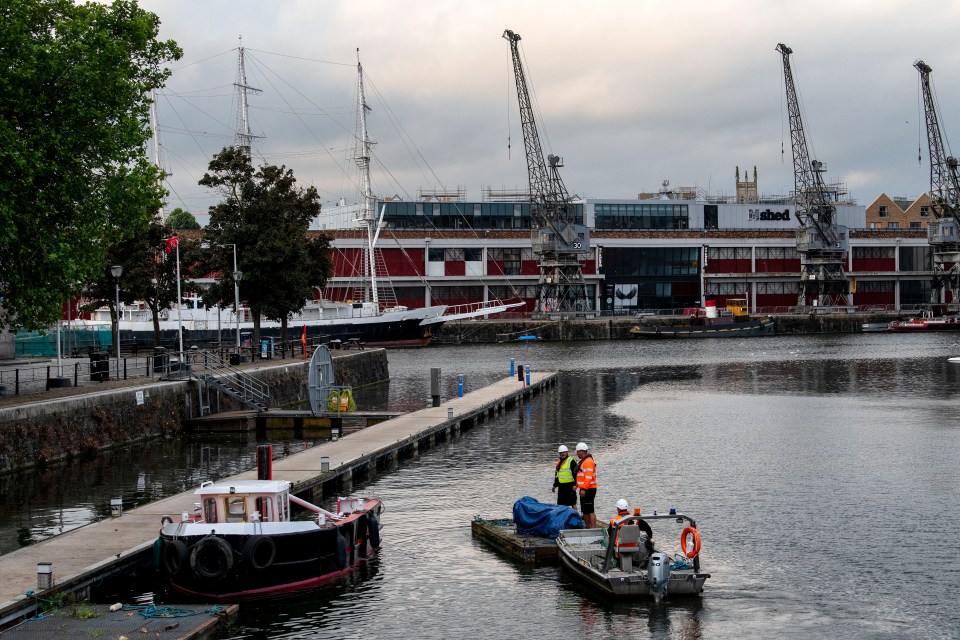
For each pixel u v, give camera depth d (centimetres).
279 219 8419
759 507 3691
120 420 5262
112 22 5119
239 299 8362
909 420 6241
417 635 2409
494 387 8038
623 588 2611
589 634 2412
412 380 9875
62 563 2630
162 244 8762
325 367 5966
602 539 2908
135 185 5094
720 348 14838
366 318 14850
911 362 11394
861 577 2825
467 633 2422
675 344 16162
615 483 4172
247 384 6544
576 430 5884
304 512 3562
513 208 19425
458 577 2825
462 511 3647
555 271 18225
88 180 4928
